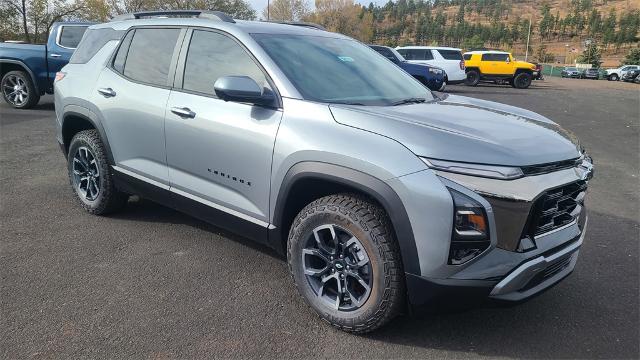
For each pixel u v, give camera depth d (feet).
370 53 14.06
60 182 19.44
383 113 9.91
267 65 11.03
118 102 13.92
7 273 11.90
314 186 10.18
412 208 8.53
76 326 9.85
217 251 13.53
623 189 21.61
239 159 11.05
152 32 13.97
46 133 29.53
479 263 8.52
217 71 11.96
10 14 120.98
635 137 35.65
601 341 9.94
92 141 14.96
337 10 230.07
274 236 10.79
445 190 8.38
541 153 9.05
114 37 15.02
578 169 9.61
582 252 14.42
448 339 9.85
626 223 17.04
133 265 12.55
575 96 73.20
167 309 10.58
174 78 12.82
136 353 9.09
